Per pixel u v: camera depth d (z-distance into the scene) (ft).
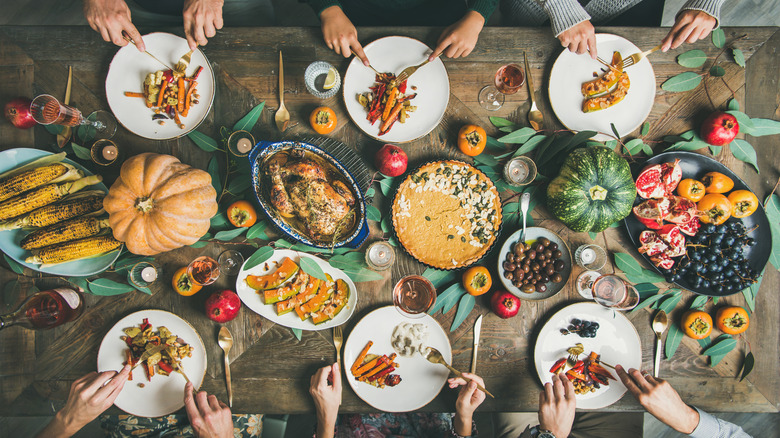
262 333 5.51
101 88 5.49
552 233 5.37
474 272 5.22
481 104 5.64
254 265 5.08
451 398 5.59
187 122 5.41
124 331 5.40
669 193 5.41
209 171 5.40
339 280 5.45
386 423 6.20
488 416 6.86
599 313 5.57
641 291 5.63
